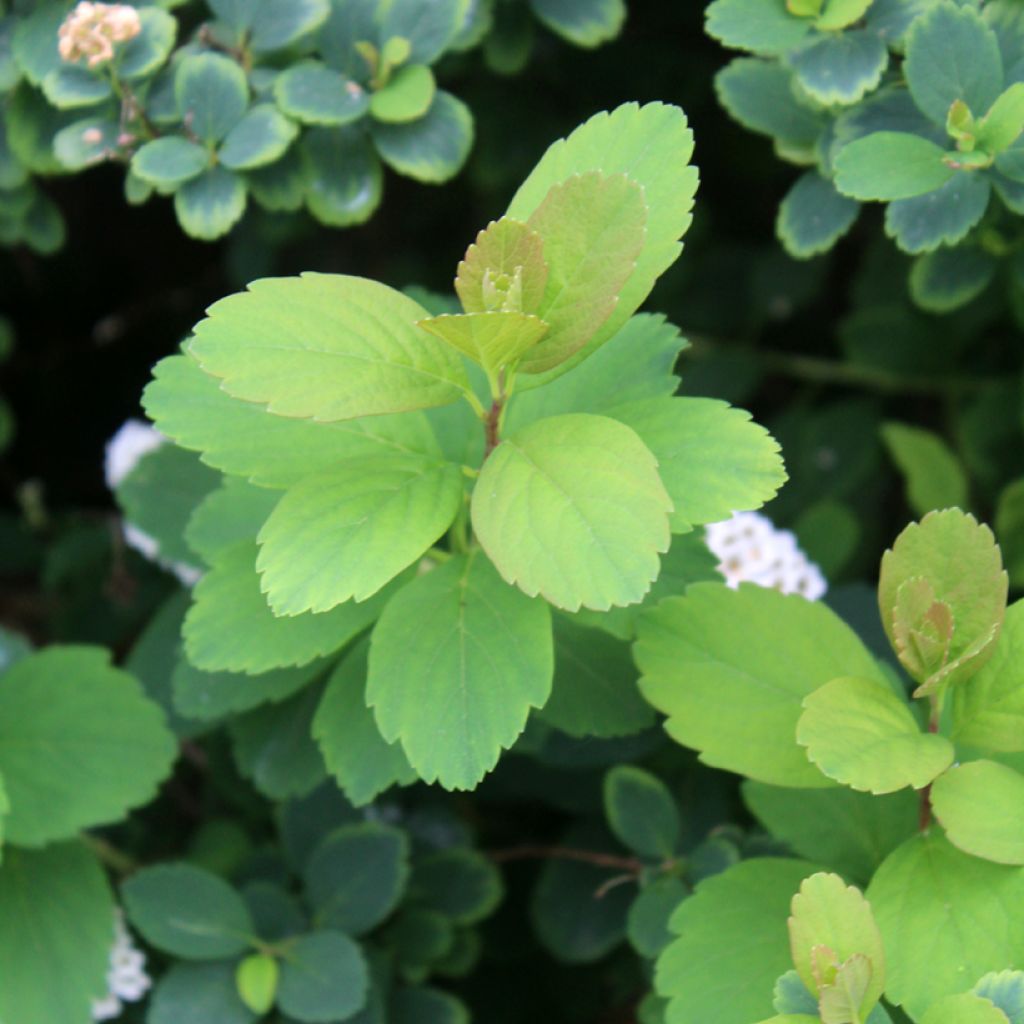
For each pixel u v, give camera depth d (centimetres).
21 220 71
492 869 71
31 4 68
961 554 58
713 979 60
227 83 66
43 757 66
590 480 57
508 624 58
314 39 67
